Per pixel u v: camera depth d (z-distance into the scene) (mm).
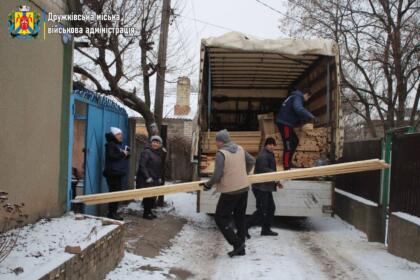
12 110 4902
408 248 6305
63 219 5898
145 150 8727
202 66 8961
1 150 4668
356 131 29141
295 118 8992
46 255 4141
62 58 6355
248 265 6223
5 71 4746
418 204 6309
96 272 4781
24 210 5230
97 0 8422
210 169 9156
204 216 10461
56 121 6191
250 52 9289
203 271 5953
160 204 10695
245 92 13383
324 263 6328
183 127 24641
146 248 6594
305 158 9414
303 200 8750
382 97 16250
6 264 3812
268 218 8258
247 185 6723
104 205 8680
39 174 5633
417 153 6340
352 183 9938
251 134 10109
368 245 7547
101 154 8586
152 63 10680
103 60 9102
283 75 11844
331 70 9344
